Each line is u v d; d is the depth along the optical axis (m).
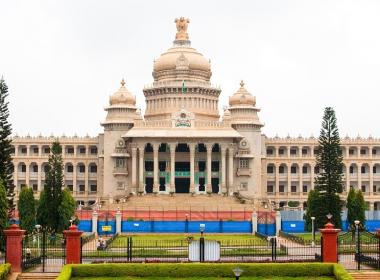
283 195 195.62
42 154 194.75
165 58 198.38
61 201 118.38
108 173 182.38
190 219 139.12
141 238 113.50
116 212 136.38
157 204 159.50
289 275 67.62
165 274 67.06
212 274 67.25
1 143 104.81
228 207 157.38
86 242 104.31
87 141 194.62
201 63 198.25
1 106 105.94
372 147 199.12
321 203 125.12
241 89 191.50
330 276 67.62
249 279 66.19
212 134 176.75
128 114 185.50
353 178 199.50
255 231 127.25
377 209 199.75
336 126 130.75
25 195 121.56
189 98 192.00
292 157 198.38
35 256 80.50
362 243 96.81
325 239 70.81
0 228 79.12
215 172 183.25
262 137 192.75
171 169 176.62
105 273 67.06
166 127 178.38
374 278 67.62
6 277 66.12
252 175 183.88
